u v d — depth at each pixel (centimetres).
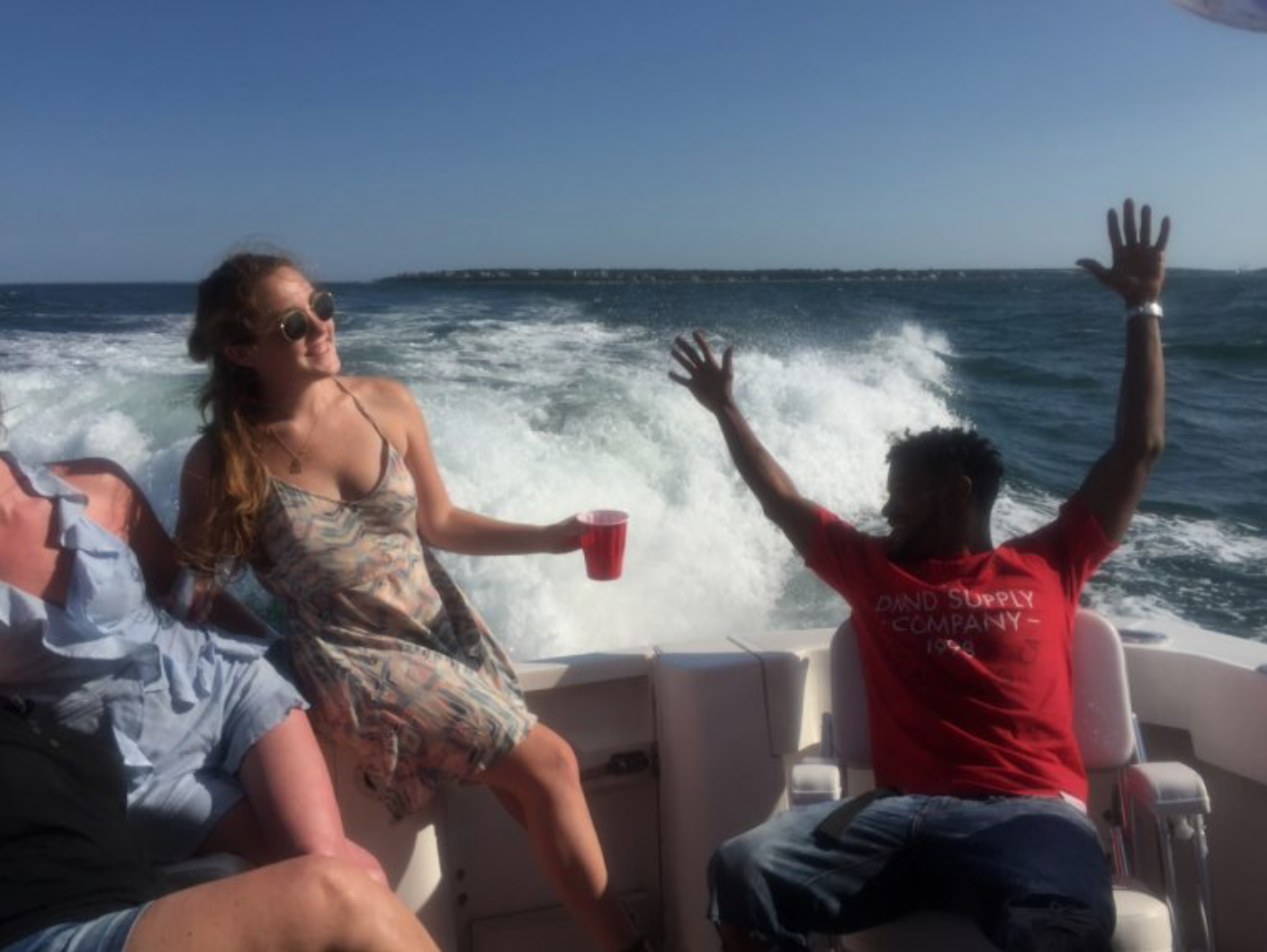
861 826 214
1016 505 1100
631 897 279
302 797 201
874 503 1013
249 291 218
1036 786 218
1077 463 1305
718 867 213
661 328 2136
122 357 1493
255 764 204
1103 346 2486
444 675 224
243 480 219
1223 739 257
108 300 4612
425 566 243
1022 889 196
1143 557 916
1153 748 278
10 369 1302
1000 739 221
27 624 187
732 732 259
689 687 258
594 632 717
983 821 208
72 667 192
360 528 228
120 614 195
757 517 893
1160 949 200
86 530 192
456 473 834
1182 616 788
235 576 228
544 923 269
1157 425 234
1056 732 224
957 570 234
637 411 1038
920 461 237
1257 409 1717
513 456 875
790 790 252
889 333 2464
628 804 279
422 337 1847
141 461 929
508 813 262
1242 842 260
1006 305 4866
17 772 165
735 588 798
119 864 165
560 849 227
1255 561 908
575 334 1981
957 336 2741
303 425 230
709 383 267
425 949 164
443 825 249
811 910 210
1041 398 1717
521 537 262
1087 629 240
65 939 150
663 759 273
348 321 2272
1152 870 265
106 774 177
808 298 5066
